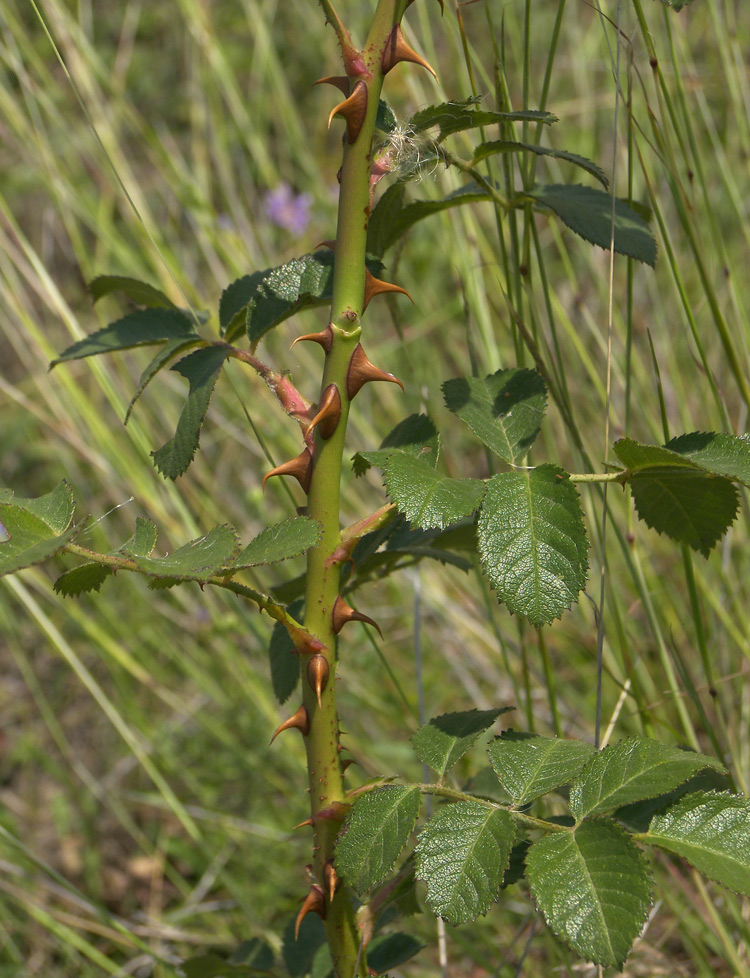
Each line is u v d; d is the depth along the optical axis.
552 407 0.95
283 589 0.63
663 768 0.57
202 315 0.64
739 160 1.03
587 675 1.00
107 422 1.21
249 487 1.22
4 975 0.90
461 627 1.04
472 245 0.84
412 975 0.83
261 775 1.01
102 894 1.03
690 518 0.60
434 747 0.59
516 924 0.83
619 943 0.54
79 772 1.03
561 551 0.57
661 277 1.08
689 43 1.14
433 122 0.59
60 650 0.90
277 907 0.94
